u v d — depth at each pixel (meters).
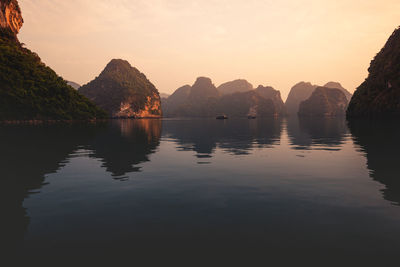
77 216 5.15
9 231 4.45
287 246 3.93
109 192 6.84
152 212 5.39
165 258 3.63
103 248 3.90
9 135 24.84
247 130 39.16
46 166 10.30
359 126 41.72
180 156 13.23
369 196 6.33
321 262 3.47
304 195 6.51
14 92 74.94
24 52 97.56
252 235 4.32
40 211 5.42
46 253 3.74
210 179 8.32
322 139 22.23
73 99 101.81
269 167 10.27
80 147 16.45
